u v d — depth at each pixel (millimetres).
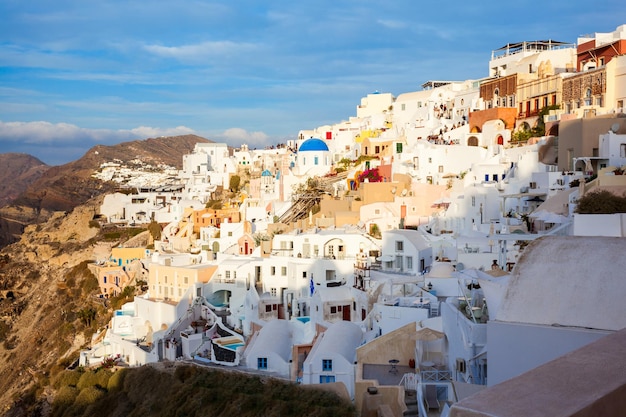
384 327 56688
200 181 198500
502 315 22969
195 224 136250
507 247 66188
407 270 76562
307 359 55656
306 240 88438
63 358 110125
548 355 21422
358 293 68938
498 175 96875
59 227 181000
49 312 140500
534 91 113500
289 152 186875
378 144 141625
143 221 179875
